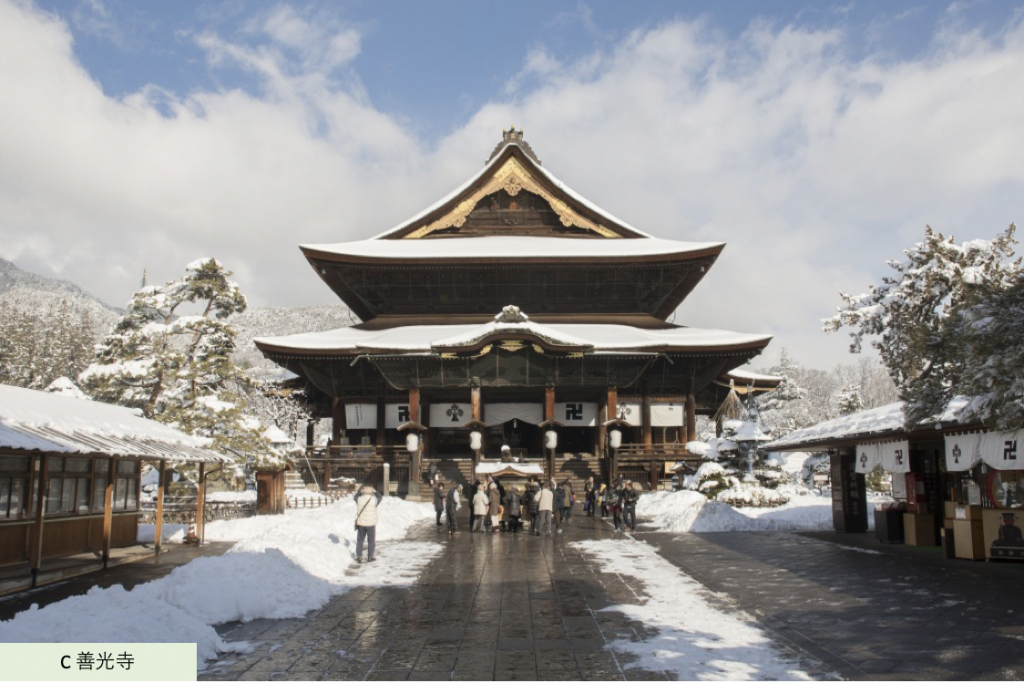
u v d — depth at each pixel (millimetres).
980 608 17172
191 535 30641
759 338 73688
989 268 37375
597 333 77250
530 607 17969
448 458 72188
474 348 67312
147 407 48094
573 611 17469
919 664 12781
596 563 25750
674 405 78125
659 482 65750
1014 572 22328
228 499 46812
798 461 80562
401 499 54094
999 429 17594
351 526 33031
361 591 20141
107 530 24594
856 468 32719
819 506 44000
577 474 65875
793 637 14797
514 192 86938
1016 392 16562
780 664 12898
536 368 69188
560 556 27641
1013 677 11938
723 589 20469
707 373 77688
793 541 32688
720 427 80438
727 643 14383
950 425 22969
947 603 17844
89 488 26234
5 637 12086
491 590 20328
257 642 14617
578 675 12359
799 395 104562
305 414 82000
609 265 80000
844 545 30906
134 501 29766
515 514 37500
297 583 18781
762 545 31203
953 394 20391
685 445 67062
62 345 107688
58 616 13109
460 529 38875
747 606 18000
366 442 74500
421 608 17859
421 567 24656
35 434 19453
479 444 64812
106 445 21984
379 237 86312
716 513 39500
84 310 151875
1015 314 16531
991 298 16984
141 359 48906
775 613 17125
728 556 27562
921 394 20828
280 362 77750
